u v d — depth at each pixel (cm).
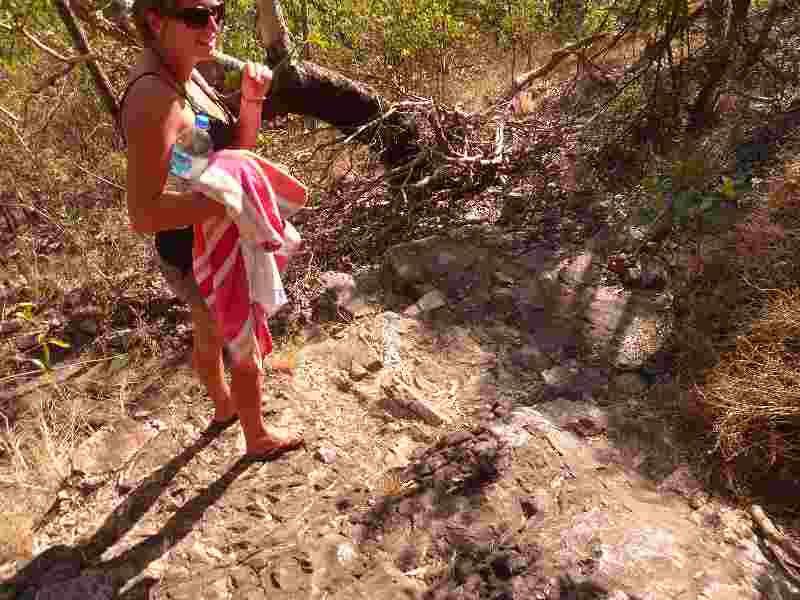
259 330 251
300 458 281
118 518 267
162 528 260
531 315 338
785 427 263
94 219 472
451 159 443
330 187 466
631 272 346
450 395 305
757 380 269
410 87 570
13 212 496
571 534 227
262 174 231
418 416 296
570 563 218
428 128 471
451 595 218
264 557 240
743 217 361
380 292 379
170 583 238
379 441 287
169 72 208
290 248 257
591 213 404
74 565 251
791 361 277
